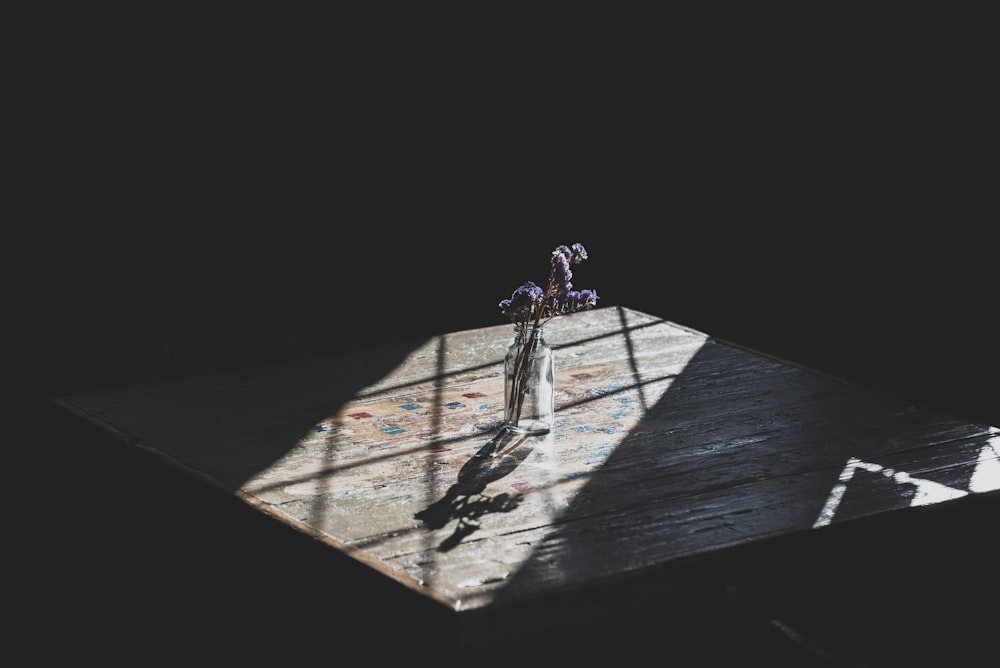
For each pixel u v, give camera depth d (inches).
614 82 227.8
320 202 216.1
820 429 96.4
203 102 203.8
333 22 210.7
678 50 222.1
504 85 225.0
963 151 190.9
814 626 91.7
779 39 210.5
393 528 76.5
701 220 228.4
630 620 105.0
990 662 85.7
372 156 219.0
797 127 211.8
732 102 219.3
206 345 195.0
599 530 76.2
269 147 210.5
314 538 75.0
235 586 112.0
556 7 223.0
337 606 94.0
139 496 119.8
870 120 201.5
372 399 104.6
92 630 110.0
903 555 103.4
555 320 129.8
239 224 209.8
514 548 73.5
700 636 97.0
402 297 217.3
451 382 109.5
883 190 201.8
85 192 196.1
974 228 191.0
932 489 83.6
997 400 170.4
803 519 78.1
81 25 192.1
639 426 96.8
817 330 201.0
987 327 190.1
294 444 92.9
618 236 233.9
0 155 189.6
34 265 192.9
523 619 66.6
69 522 133.0
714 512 79.3
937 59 191.3
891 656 86.2
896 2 194.4
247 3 203.5
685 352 118.6
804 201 213.0
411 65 218.2
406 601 68.2
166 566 120.1
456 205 227.0
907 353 188.7
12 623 112.1
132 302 200.2
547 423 94.8
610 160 232.5
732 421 98.2
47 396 172.4
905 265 200.1
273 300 210.8
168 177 202.7
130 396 105.7
